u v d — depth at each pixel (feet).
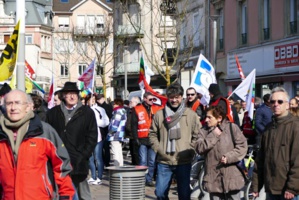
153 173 50.11
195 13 129.39
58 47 262.26
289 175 26.00
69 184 21.72
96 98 62.44
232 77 110.93
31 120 20.95
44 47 292.40
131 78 183.21
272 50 95.50
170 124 33.14
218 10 119.44
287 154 26.22
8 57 45.75
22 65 46.26
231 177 29.55
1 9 281.13
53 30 298.76
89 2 302.66
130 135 53.88
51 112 33.19
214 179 29.84
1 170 20.81
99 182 52.21
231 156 29.17
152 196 44.93
